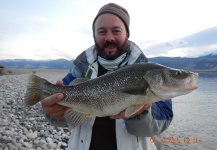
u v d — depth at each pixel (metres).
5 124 1.95
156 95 0.71
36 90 0.78
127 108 0.67
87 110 0.73
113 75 0.72
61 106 0.71
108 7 0.75
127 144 0.68
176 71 0.74
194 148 1.79
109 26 0.73
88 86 0.74
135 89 0.69
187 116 2.82
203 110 3.17
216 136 2.05
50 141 1.66
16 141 1.55
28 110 2.59
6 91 4.06
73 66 0.83
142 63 0.73
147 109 0.66
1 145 1.43
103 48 0.75
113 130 0.71
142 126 0.65
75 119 0.73
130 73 0.71
